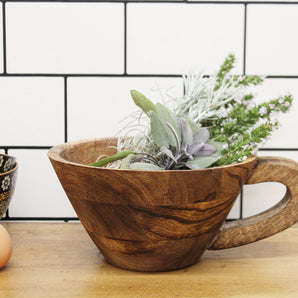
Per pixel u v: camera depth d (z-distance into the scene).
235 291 0.49
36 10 0.72
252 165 0.51
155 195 0.45
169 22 0.72
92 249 0.60
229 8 0.72
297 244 0.63
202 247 0.52
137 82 0.73
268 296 0.48
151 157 0.54
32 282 0.50
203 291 0.48
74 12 0.72
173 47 0.72
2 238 0.52
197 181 0.45
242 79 0.63
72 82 0.73
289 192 0.57
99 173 0.44
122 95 0.73
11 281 0.50
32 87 0.73
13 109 0.73
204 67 0.73
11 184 0.60
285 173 0.55
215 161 0.51
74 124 0.74
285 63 0.73
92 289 0.49
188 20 0.72
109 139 0.62
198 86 0.64
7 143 0.74
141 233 0.47
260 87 0.74
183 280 0.51
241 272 0.53
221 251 0.60
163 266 0.52
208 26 0.72
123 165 0.49
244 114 0.55
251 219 0.58
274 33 0.73
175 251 0.50
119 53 0.72
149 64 0.73
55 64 0.72
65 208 0.76
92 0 0.71
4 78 0.73
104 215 0.47
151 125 0.51
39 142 0.74
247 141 0.51
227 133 0.57
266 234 0.56
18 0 0.71
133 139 0.60
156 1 0.72
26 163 0.74
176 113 0.61
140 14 0.72
